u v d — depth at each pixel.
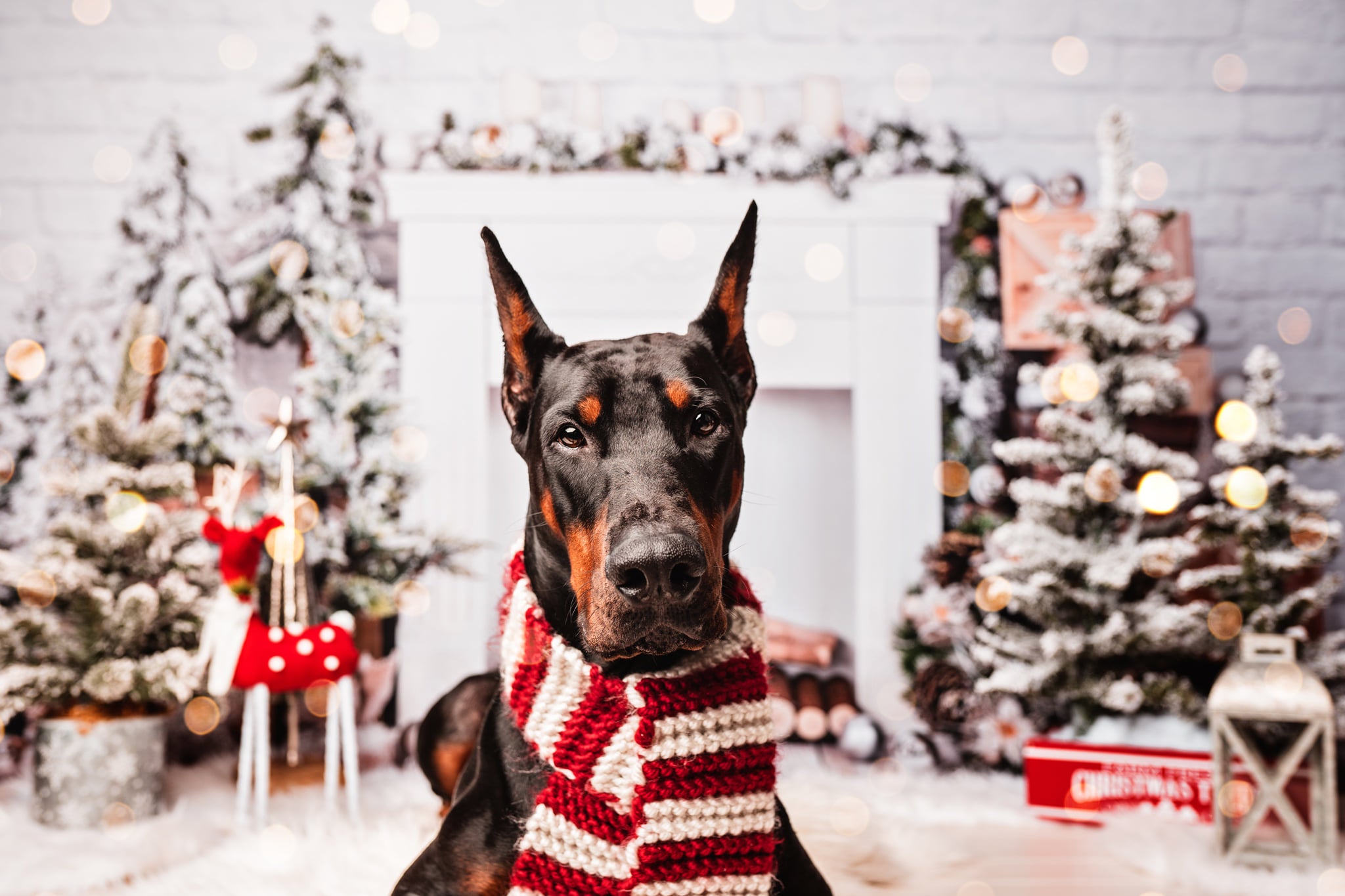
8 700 2.41
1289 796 2.55
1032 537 2.86
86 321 3.34
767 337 3.48
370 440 3.24
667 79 3.64
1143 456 2.82
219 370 3.25
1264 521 2.69
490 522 3.62
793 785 2.64
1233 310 3.68
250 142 3.53
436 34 3.59
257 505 2.98
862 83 3.68
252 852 2.23
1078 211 3.61
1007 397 3.57
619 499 1.25
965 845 2.41
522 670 1.42
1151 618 2.76
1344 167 3.71
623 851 1.32
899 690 3.42
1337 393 3.65
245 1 3.57
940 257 3.61
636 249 3.46
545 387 1.46
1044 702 3.03
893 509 3.49
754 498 3.86
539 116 3.48
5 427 3.32
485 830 1.41
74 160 3.50
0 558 2.54
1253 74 3.73
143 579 2.74
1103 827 2.56
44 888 2.05
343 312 3.20
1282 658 2.31
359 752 3.13
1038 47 3.70
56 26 3.52
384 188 3.52
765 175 3.44
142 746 2.50
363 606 3.01
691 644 1.23
